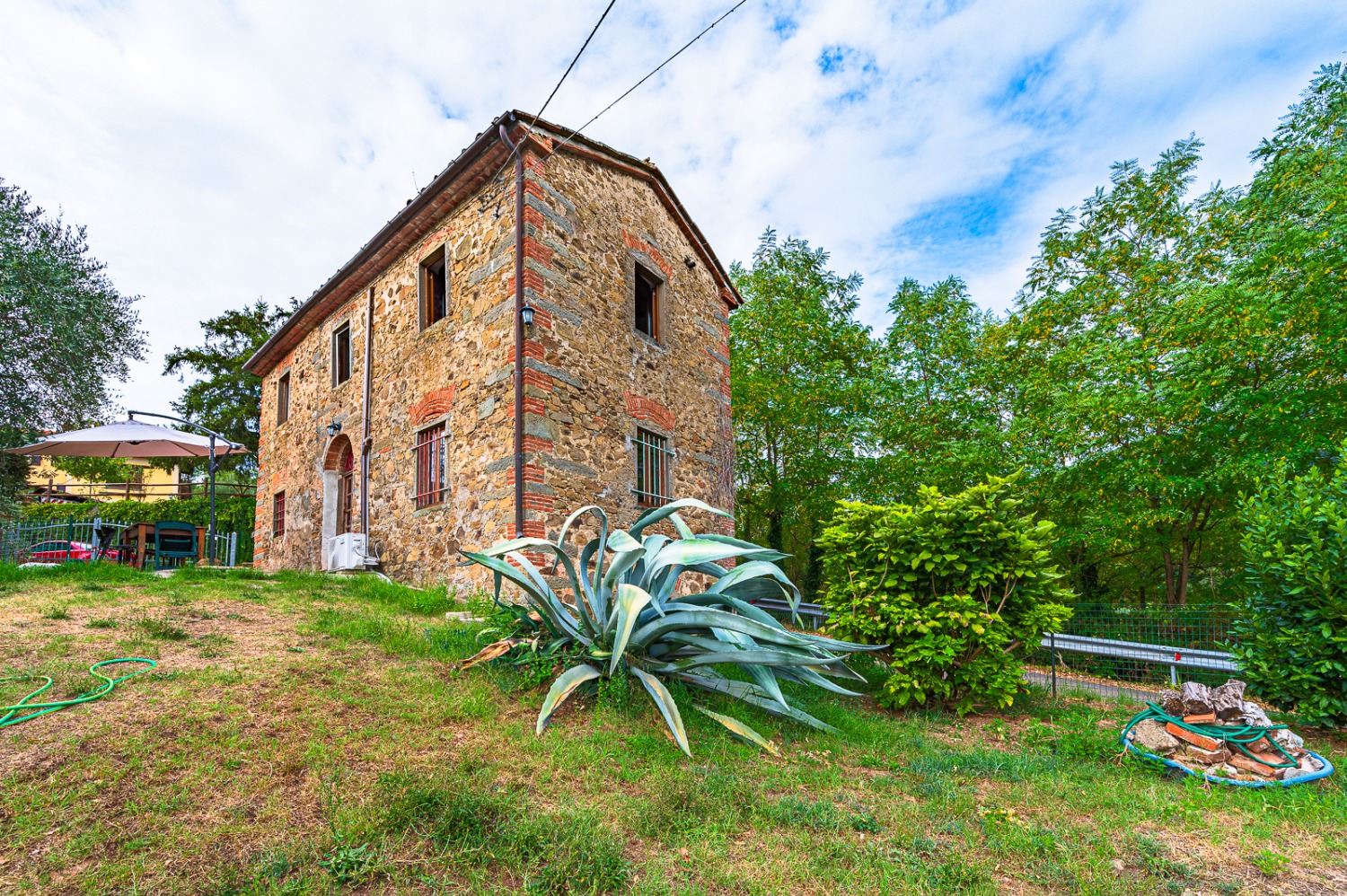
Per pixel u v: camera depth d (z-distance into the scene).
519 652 4.68
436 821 2.47
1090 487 9.67
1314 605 5.02
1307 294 7.51
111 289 13.88
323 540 11.12
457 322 8.71
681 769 3.30
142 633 4.82
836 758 3.91
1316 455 7.84
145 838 2.23
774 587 5.18
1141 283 10.76
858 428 14.10
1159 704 5.75
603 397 8.67
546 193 8.23
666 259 10.55
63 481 25.62
